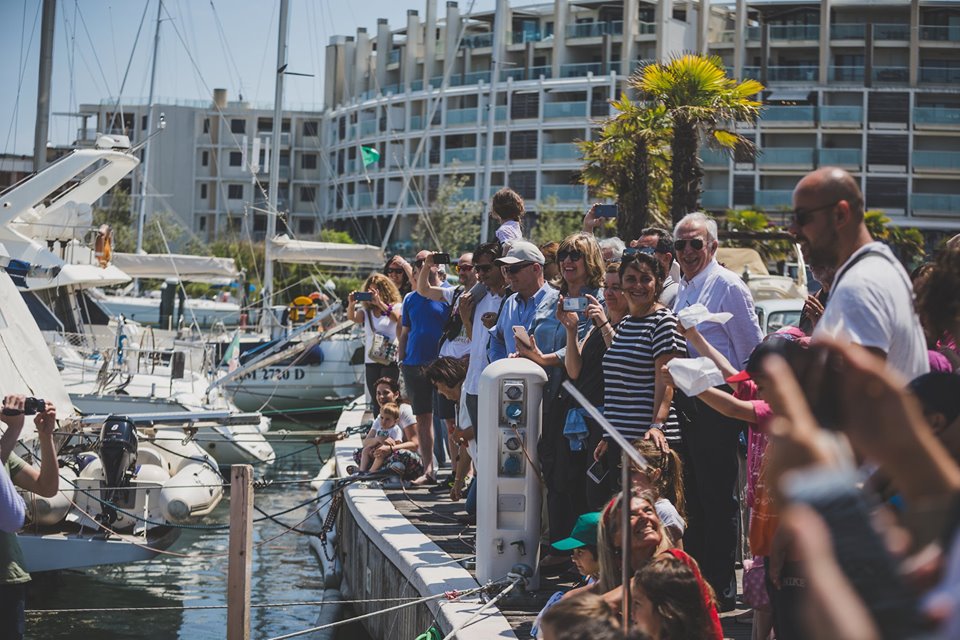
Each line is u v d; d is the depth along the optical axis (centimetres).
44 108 2403
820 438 179
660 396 597
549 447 698
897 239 4425
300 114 8231
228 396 2294
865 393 193
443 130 6962
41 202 1844
